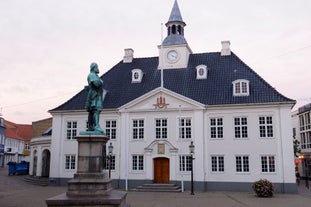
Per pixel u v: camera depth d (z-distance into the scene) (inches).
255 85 1350.9
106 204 578.6
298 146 2085.4
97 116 679.1
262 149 1266.0
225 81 1401.3
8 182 1498.5
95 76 689.0
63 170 1450.5
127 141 1389.0
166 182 1331.2
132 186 1352.1
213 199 1010.7
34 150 1733.5
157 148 1347.2
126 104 1398.9
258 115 1289.4
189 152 1320.1
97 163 636.1
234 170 1279.5
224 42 1535.4
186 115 1347.2
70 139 1470.2
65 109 1488.7
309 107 2095.2
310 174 2076.8
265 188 1072.8
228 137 1301.7
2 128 2972.4
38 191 1193.4
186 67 1508.4
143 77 1534.2
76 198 590.2
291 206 865.5
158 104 1371.8
